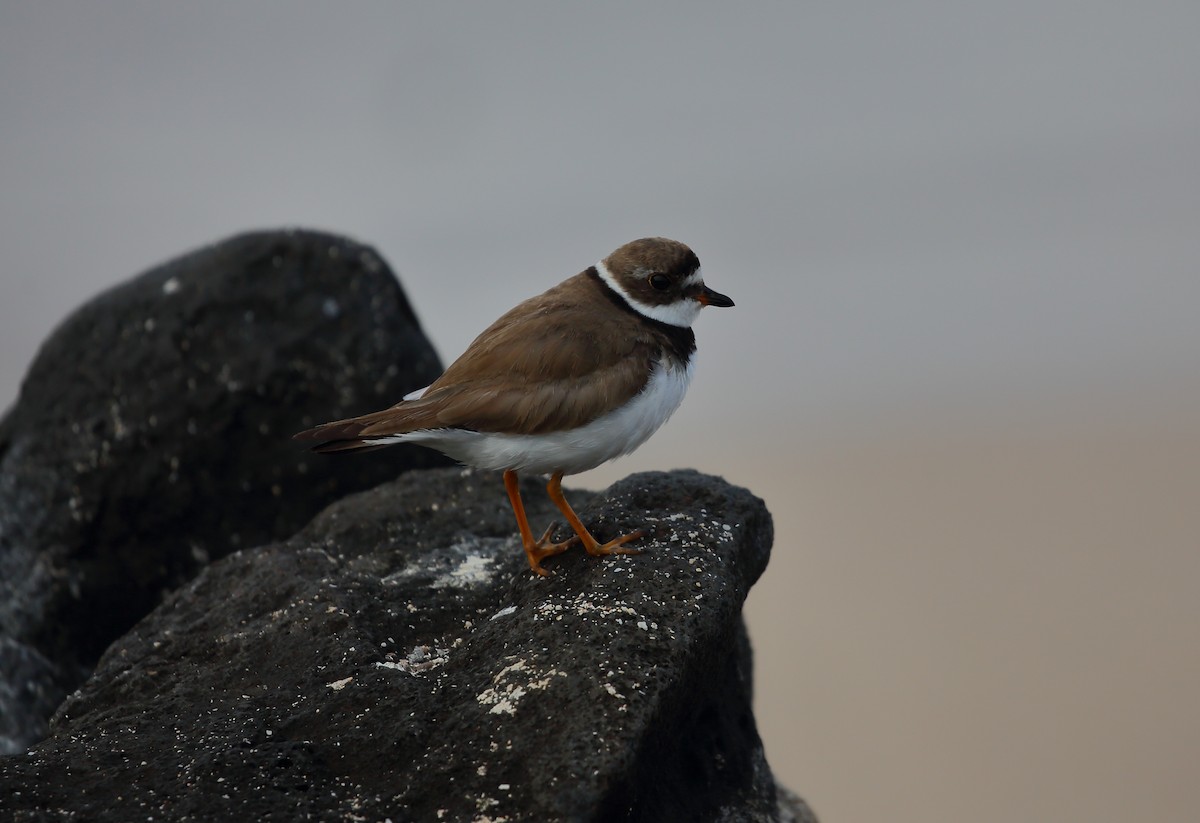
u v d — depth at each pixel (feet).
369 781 27.09
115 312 52.37
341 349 51.55
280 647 32.17
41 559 49.14
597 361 34.27
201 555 50.31
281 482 50.65
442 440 33.58
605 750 26.08
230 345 51.21
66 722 31.48
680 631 29.40
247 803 26.05
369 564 36.76
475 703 28.12
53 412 50.98
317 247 53.26
